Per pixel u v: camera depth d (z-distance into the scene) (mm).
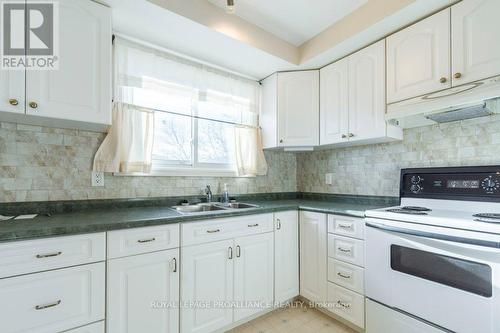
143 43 1820
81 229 1151
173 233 1442
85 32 1344
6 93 1145
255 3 1650
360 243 1661
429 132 1826
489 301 1100
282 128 2322
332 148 2482
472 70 1335
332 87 2133
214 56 2031
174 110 2053
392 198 2025
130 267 1298
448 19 1437
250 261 1803
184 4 1521
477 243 1127
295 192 2854
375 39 1797
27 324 1042
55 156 1547
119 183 1784
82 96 1331
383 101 1762
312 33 2010
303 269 2078
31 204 1469
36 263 1062
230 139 2422
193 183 2156
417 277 1344
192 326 1510
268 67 2244
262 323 1854
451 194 1624
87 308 1178
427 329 1299
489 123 1558
